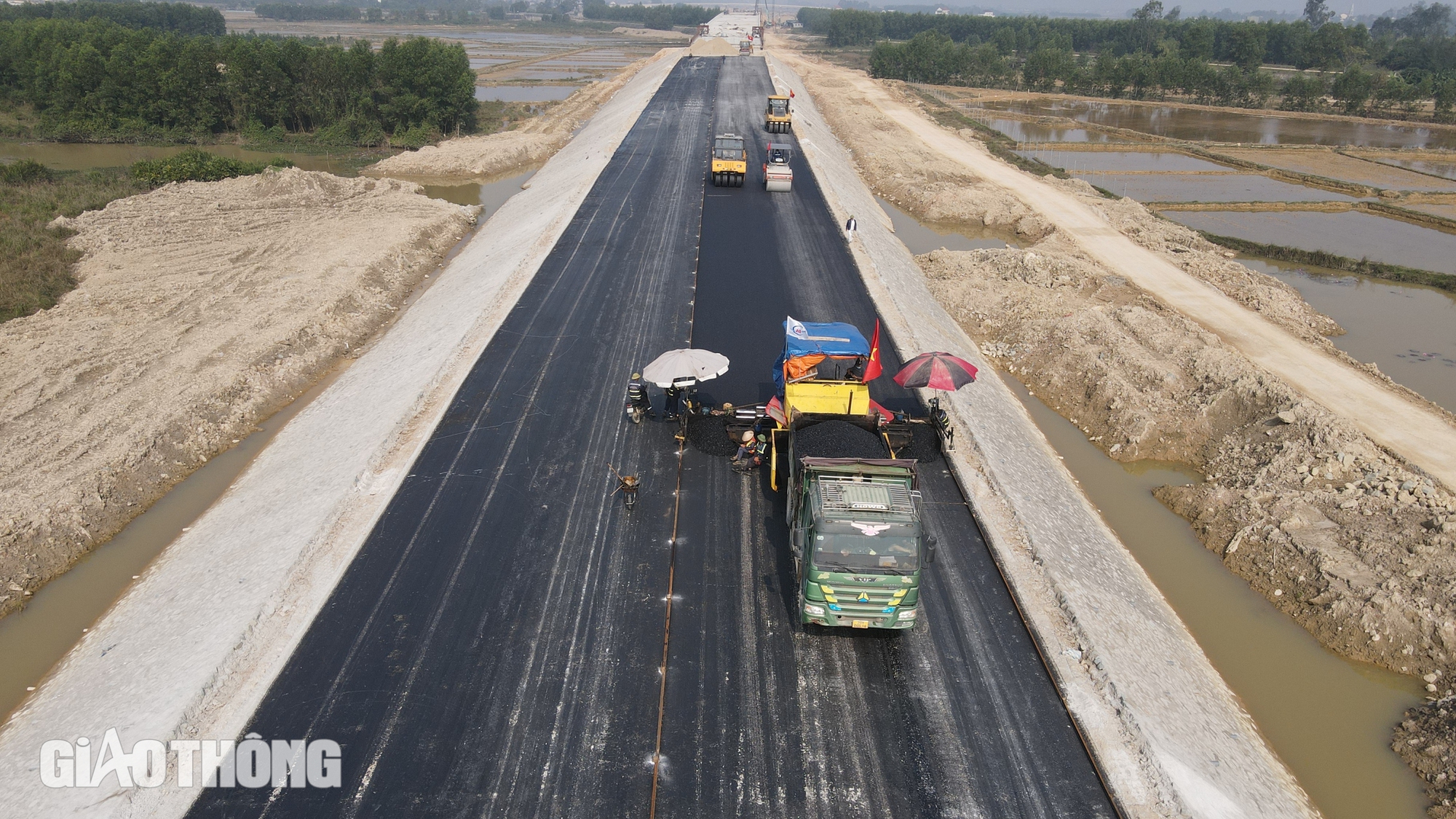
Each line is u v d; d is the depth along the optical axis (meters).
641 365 24.67
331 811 11.59
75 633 16.66
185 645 14.70
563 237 35.25
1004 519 18.36
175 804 11.70
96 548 19.22
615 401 22.73
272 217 43.25
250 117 70.81
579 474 19.55
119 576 18.33
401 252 38.25
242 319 30.36
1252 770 13.43
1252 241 45.75
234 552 17.48
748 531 17.78
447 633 14.80
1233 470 22.25
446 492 18.78
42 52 72.44
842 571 13.48
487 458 20.09
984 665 14.45
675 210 39.31
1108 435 24.47
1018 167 61.75
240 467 22.52
